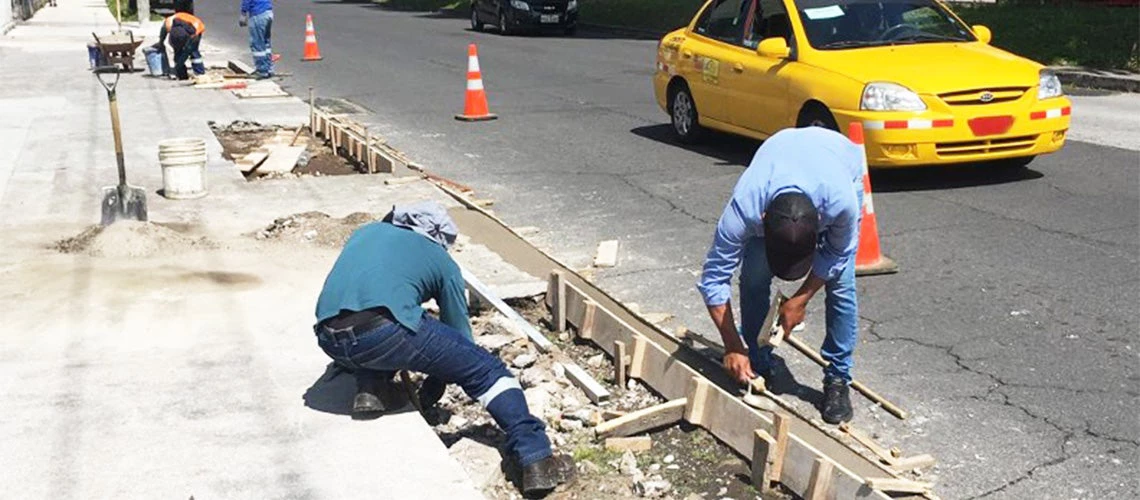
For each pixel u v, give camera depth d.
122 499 3.97
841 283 4.87
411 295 4.31
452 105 15.01
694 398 4.92
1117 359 5.71
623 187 9.88
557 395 5.28
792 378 5.54
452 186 9.72
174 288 6.41
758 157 4.56
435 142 12.20
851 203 4.47
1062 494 4.38
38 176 9.72
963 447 4.78
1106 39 19.44
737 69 10.89
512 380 4.43
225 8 39.28
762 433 4.40
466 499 4.02
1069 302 6.58
